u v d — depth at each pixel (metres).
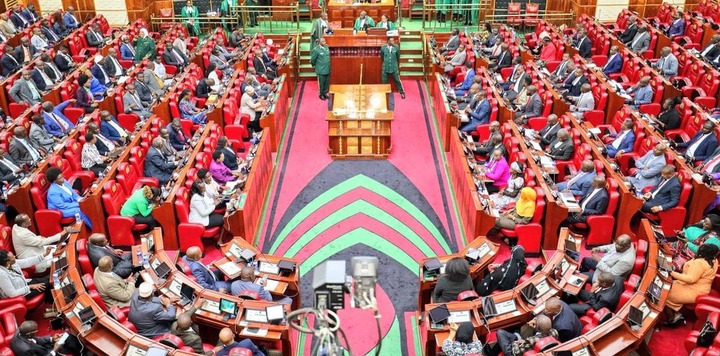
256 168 12.25
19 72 16.88
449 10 23.31
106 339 7.85
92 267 9.59
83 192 12.46
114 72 18.09
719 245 9.68
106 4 23.78
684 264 9.05
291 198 13.31
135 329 8.09
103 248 9.75
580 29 20.11
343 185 13.80
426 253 11.52
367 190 13.59
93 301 8.26
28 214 11.33
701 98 15.54
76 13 23.89
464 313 8.30
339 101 16.20
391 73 18.67
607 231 11.11
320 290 4.56
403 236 12.01
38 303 9.36
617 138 13.41
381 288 10.56
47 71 17.34
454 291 8.74
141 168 12.79
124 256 10.08
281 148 15.52
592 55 20.16
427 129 16.61
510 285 9.11
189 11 23.48
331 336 4.49
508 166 12.40
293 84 19.31
